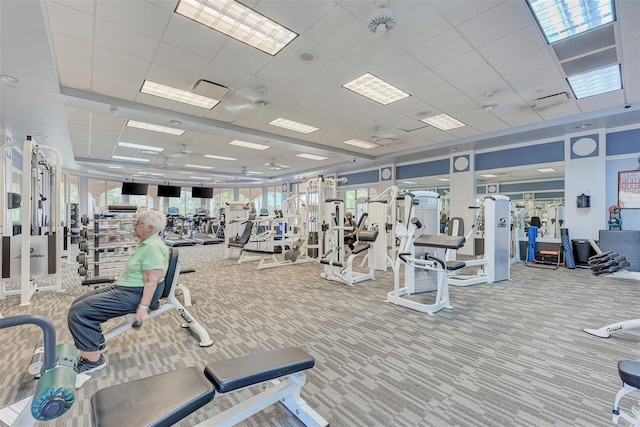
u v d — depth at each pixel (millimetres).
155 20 2961
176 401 1229
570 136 6422
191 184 15633
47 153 7793
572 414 1725
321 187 7020
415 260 3684
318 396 1895
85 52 3488
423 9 2834
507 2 2758
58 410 1002
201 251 8969
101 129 6469
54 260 4191
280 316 3342
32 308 3582
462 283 4738
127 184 11555
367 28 3105
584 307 3652
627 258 5508
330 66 3887
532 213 11102
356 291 4422
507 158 7410
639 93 4664
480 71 4000
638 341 2684
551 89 4531
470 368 2232
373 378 2100
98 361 2186
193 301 3699
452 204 8320
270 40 3359
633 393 1916
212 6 2812
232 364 1469
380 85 4496
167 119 5523
